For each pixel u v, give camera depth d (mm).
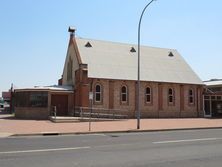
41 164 10688
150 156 12609
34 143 16672
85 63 41188
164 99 45125
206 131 26016
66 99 40312
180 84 46469
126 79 42062
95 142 17375
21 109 38438
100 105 40438
